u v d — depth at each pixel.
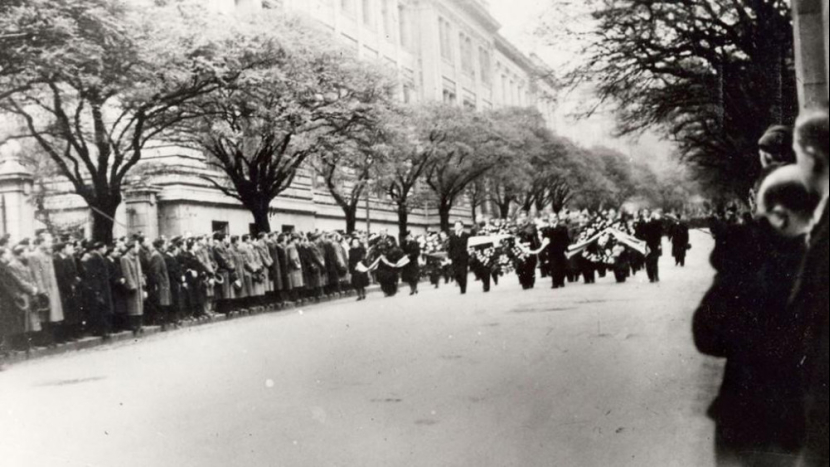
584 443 6.42
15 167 22.80
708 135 20.36
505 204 48.25
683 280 21.72
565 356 10.45
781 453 4.32
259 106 23.47
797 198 3.88
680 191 32.62
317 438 7.14
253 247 22.92
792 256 4.12
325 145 26.75
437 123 37.91
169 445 7.27
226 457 6.73
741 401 4.52
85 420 8.70
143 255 18.84
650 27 19.30
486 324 14.52
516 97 55.31
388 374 9.96
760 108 17.70
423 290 29.58
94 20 16.69
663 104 20.98
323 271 26.89
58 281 16.19
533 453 6.25
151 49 19.20
